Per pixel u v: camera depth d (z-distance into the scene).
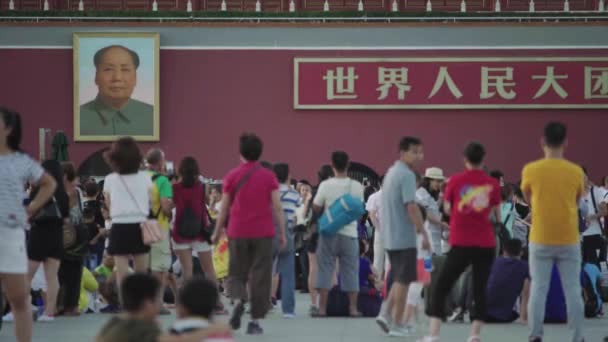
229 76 45.75
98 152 45.34
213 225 25.81
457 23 45.47
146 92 45.19
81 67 45.06
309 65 45.56
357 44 45.62
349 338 18.62
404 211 17.69
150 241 18.44
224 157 45.72
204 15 45.62
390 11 45.62
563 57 45.34
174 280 24.31
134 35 45.16
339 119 45.78
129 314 11.13
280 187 22.20
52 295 20.83
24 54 45.38
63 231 21.80
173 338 10.50
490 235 16.56
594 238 27.86
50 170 19.81
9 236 14.05
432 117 45.69
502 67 45.47
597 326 21.02
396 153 45.66
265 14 45.66
